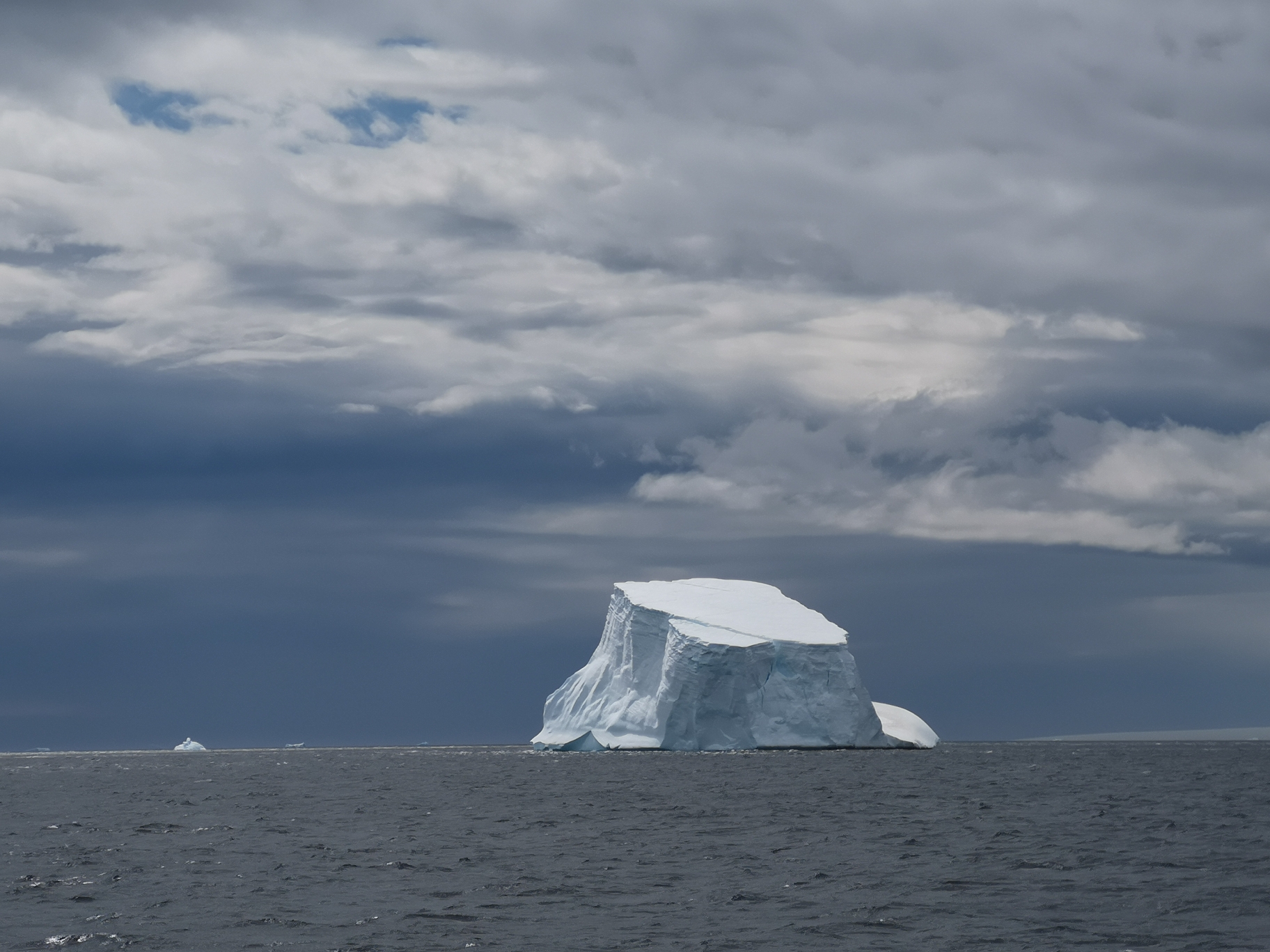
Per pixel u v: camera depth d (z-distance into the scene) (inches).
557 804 3622.0
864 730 6279.5
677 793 3956.7
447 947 1517.0
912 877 2011.6
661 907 1766.7
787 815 3147.1
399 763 7529.5
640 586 6683.1
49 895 1910.7
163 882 2032.5
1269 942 1486.2
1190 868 2065.7
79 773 6628.9
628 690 6392.7
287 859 2336.4
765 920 1664.6
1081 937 1525.6
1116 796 3693.4
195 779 5743.1
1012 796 3705.7
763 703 6013.8
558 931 1605.6
